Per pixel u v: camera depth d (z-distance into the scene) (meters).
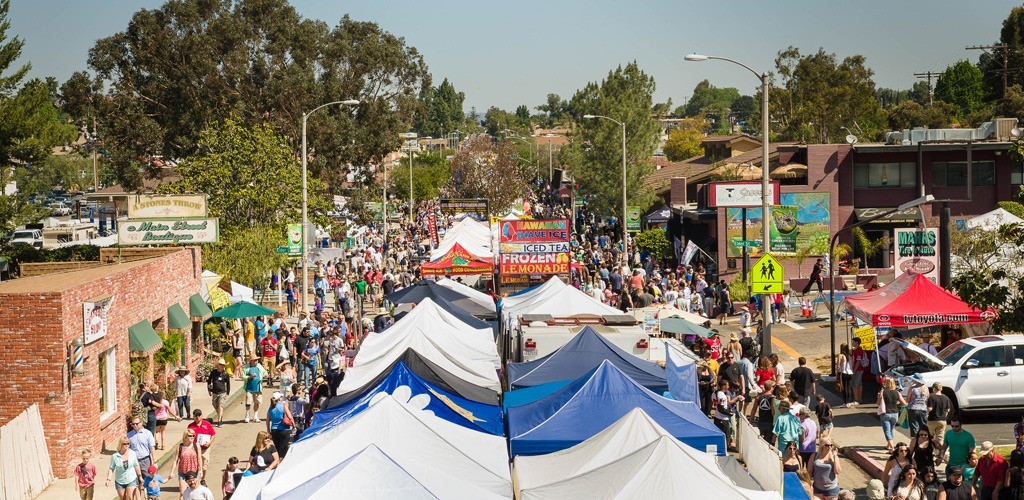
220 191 48.41
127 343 25.12
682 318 28.19
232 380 31.03
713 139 84.75
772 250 49.06
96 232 70.00
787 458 16.34
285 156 51.44
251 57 75.06
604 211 67.19
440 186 121.75
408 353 19.45
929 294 23.30
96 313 22.30
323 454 13.86
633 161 66.00
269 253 43.97
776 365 22.97
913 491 14.66
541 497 12.25
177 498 18.88
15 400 20.86
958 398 21.00
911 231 27.45
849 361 23.88
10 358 20.86
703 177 62.69
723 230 49.88
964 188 50.31
